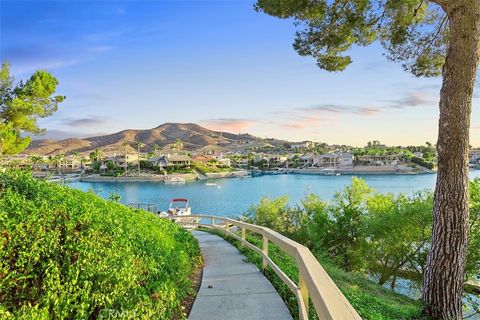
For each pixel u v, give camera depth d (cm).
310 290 285
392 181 11075
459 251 761
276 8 901
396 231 1475
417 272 1516
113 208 663
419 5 956
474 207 1240
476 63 740
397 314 749
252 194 8150
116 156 14750
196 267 798
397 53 1062
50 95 2827
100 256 385
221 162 16388
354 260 1672
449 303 764
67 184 689
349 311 199
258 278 686
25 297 320
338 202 1898
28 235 340
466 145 756
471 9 721
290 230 2083
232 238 1261
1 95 2706
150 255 521
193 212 5738
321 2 908
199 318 477
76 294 341
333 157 17225
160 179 12019
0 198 393
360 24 950
